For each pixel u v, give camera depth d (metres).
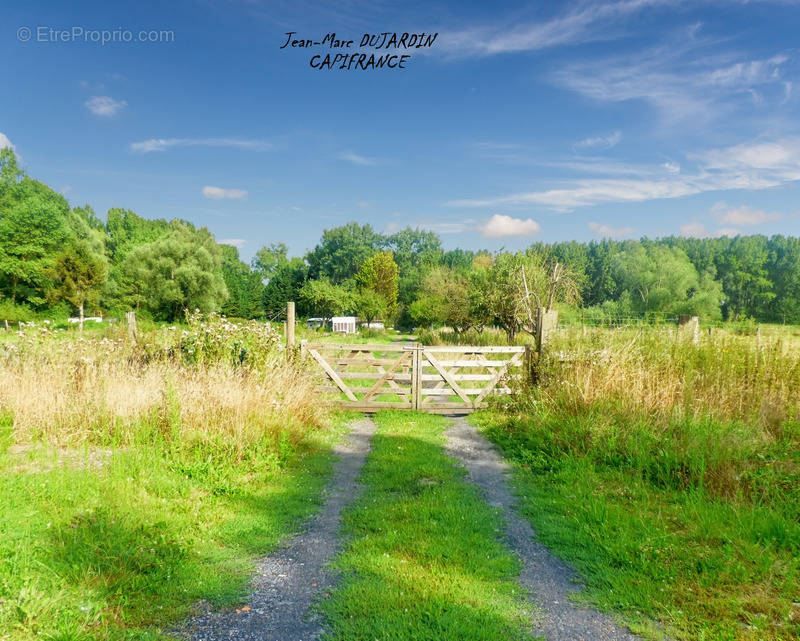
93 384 7.77
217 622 3.21
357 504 5.52
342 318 53.78
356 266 89.81
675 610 3.41
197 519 4.77
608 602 3.58
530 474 6.68
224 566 3.97
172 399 7.12
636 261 57.56
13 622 2.84
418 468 6.71
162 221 92.19
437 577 3.86
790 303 63.19
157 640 2.96
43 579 3.30
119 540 3.99
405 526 4.80
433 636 3.07
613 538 4.54
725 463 5.84
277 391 8.48
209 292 54.62
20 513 4.23
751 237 85.19
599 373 8.83
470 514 5.14
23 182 58.84
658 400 7.78
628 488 5.79
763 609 3.42
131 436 6.56
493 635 3.08
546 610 3.48
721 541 4.39
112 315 52.12
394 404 10.89
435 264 81.25
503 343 25.48
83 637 2.83
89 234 55.91
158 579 3.62
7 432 6.65
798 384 7.95
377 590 3.63
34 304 45.91
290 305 10.43
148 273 53.19
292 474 6.43
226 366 8.66
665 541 4.35
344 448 7.94
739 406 7.55
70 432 6.83
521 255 23.84
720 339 9.65
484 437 8.84
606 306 44.44
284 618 3.29
